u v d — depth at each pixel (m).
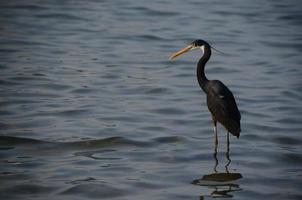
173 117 17.22
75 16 28.23
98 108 17.80
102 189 12.73
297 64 22.34
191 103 18.39
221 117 14.34
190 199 12.33
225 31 26.50
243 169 13.84
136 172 13.62
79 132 15.95
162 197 12.40
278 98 18.86
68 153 14.71
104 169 13.77
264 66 22.09
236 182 13.16
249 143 15.43
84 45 24.20
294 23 28.05
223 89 14.49
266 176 13.49
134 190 12.71
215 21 27.97
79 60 22.38
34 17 27.95
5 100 18.27
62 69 21.31
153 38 25.36
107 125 16.47
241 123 16.80
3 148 14.95
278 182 13.18
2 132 15.85
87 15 28.48
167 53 23.58
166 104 18.25
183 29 26.67
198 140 15.59
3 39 24.61
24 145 15.12
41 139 15.42
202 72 15.09
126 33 25.91
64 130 16.06
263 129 16.38
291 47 24.44
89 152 14.77
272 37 25.77
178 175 13.47
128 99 18.69
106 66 21.81
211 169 13.81
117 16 28.47
